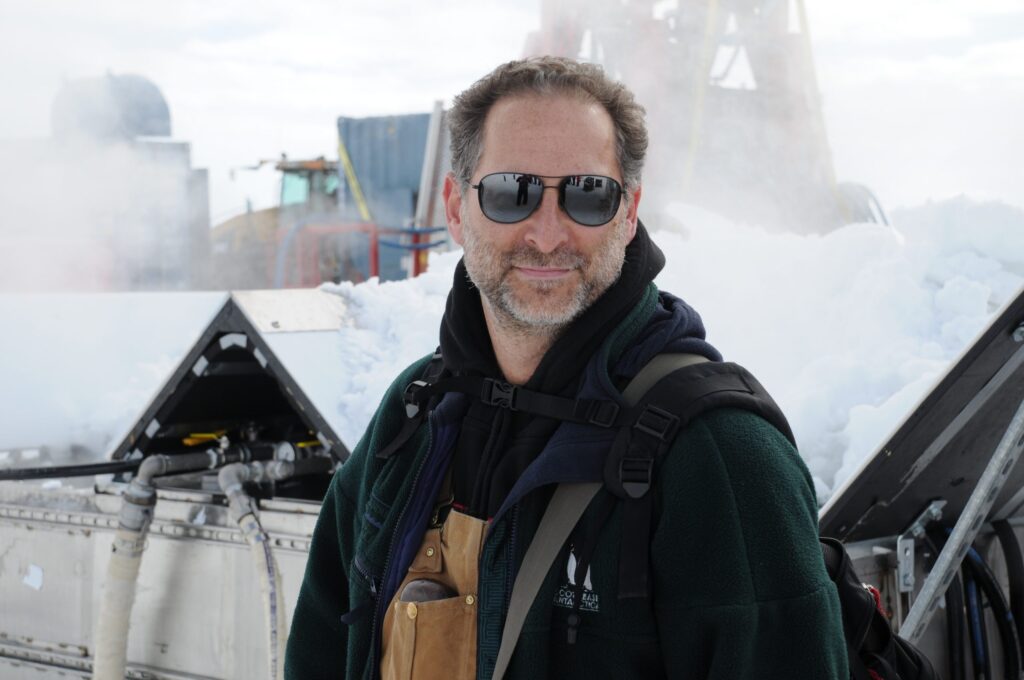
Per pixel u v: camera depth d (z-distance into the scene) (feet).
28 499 10.71
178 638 9.75
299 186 54.49
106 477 10.34
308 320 10.55
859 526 8.35
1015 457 7.64
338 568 5.44
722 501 3.76
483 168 4.17
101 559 10.18
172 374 10.05
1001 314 7.06
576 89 4.12
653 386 4.01
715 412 3.91
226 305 9.91
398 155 50.14
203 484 10.38
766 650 3.71
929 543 8.65
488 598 4.13
